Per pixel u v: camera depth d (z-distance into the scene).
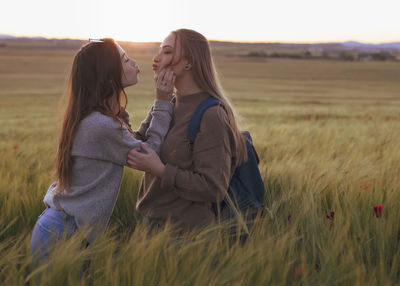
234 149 2.15
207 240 1.92
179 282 1.62
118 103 2.22
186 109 2.18
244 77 78.75
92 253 1.78
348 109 23.42
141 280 1.57
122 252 1.79
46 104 30.58
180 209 2.18
